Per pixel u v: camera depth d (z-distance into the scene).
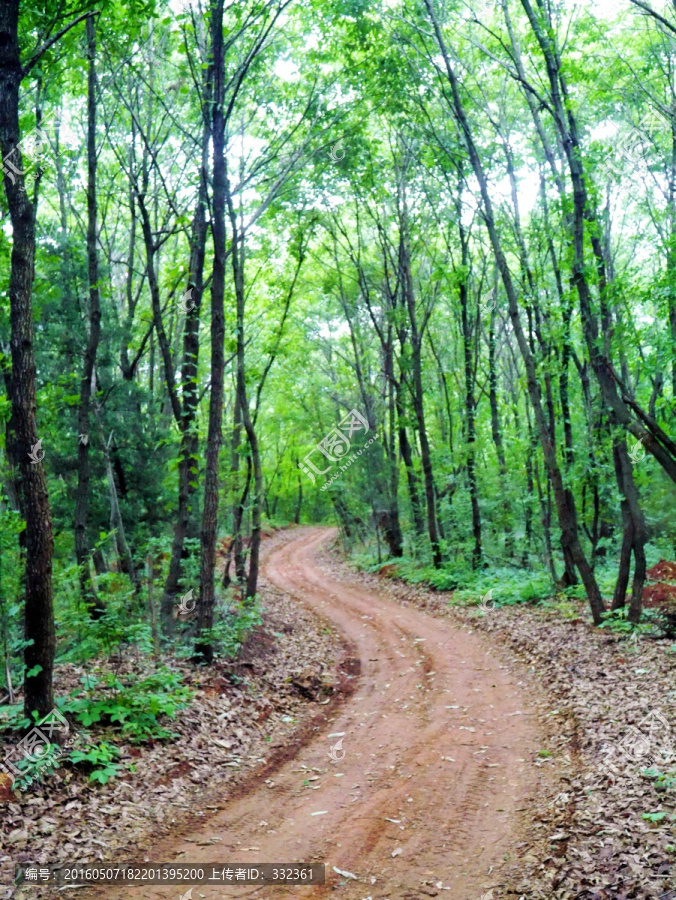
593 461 16.03
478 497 23.56
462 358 26.14
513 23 17.81
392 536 29.05
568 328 14.88
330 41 16.83
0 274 11.10
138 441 16.95
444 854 5.66
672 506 16.70
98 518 16.22
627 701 8.62
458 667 12.81
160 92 17.08
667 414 17.00
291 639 15.79
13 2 7.36
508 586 19.34
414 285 28.27
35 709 7.12
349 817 6.53
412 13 16.34
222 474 17.36
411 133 20.20
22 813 5.92
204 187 12.84
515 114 19.45
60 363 15.66
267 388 32.34
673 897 4.25
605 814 5.64
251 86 16.75
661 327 16.80
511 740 8.53
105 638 8.98
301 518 55.34
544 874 5.02
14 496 11.41
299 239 19.70
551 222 18.88
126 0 10.53
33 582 7.13
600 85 16.58
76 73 14.80
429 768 7.80
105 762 6.98
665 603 12.41
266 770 8.06
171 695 9.05
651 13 9.87
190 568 13.63
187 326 13.47
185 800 6.95
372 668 13.52
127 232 24.23
